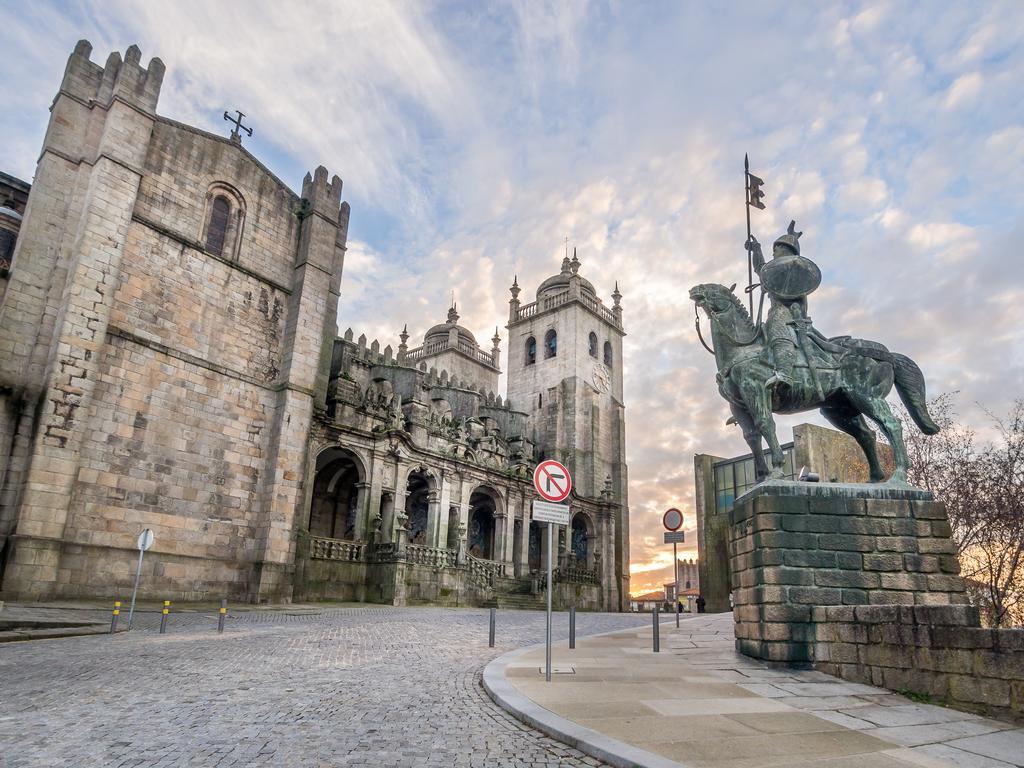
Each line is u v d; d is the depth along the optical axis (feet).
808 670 35.29
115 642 47.60
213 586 97.45
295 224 121.90
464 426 168.35
